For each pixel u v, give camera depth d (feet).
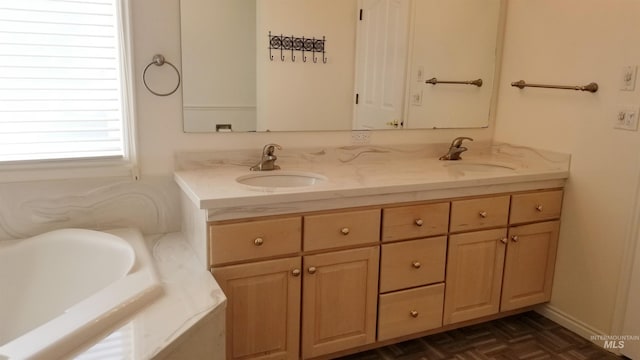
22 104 6.26
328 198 6.15
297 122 7.86
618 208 7.36
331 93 8.04
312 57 7.78
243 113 7.44
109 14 6.52
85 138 6.64
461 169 7.98
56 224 6.63
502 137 9.43
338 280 6.48
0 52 6.07
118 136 6.84
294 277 6.16
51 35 6.28
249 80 7.39
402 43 8.50
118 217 6.94
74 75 6.47
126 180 6.88
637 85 7.00
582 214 7.91
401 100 8.68
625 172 7.23
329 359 6.95
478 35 9.08
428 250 7.06
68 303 5.95
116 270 5.92
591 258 7.81
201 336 4.60
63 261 6.12
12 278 5.86
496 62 9.32
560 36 8.11
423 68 8.77
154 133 6.95
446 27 8.80
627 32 7.09
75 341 3.91
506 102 9.29
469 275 7.52
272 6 7.36
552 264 8.38
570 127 8.03
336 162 8.26
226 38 7.13
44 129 6.41
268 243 5.93
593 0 7.54
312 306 6.37
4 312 5.72
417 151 8.99
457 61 9.02
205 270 5.73
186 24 6.86
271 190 5.98
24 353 3.61
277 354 6.26
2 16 6.02
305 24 7.64
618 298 7.43
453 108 9.18
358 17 8.02
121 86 6.70
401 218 6.74
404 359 7.25
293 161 7.93
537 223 8.02
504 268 7.86
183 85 6.99
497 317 8.20
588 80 7.69
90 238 6.19
